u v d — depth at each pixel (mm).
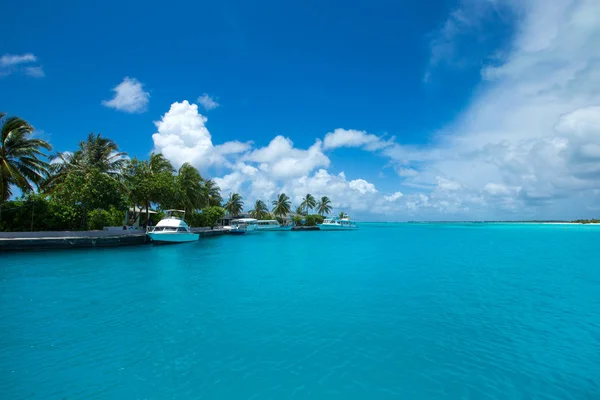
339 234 73750
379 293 13031
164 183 38938
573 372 6516
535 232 88062
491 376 6320
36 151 27531
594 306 11234
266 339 8031
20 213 27078
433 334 8492
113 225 31844
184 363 6727
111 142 37188
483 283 15180
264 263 21953
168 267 19312
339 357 7074
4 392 5621
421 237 60875
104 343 7703
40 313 9930
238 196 85562
